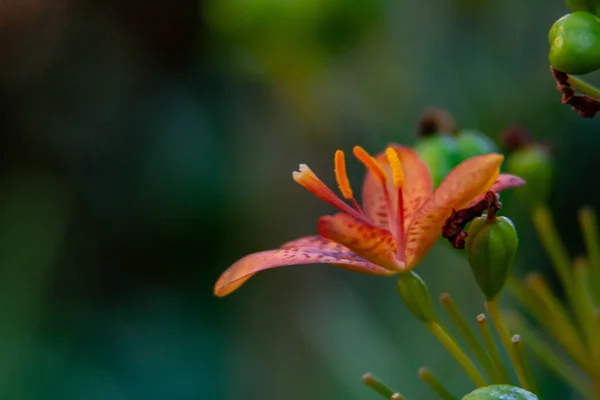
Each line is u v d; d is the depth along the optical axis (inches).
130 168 40.6
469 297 25.5
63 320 37.2
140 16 39.3
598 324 13.4
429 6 29.6
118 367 36.4
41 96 40.1
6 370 33.9
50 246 38.1
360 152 13.3
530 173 14.5
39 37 39.3
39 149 39.8
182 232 39.8
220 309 37.9
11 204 38.7
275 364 35.1
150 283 39.5
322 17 27.3
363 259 12.9
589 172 34.0
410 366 29.9
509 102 30.3
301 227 38.0
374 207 13.6
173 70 41.1
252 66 30.5
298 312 35.3
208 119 40.2
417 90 30.3
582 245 34.7
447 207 12.7
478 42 30.3
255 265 12.7
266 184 38.6
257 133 39.0
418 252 12.9
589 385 14.6
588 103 12.5
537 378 27.7
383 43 28.9
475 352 12.9
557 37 12.4
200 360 36.8
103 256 39.6
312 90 30.0
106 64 40.7
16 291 36.4
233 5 27.7
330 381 32.2
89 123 40.7
